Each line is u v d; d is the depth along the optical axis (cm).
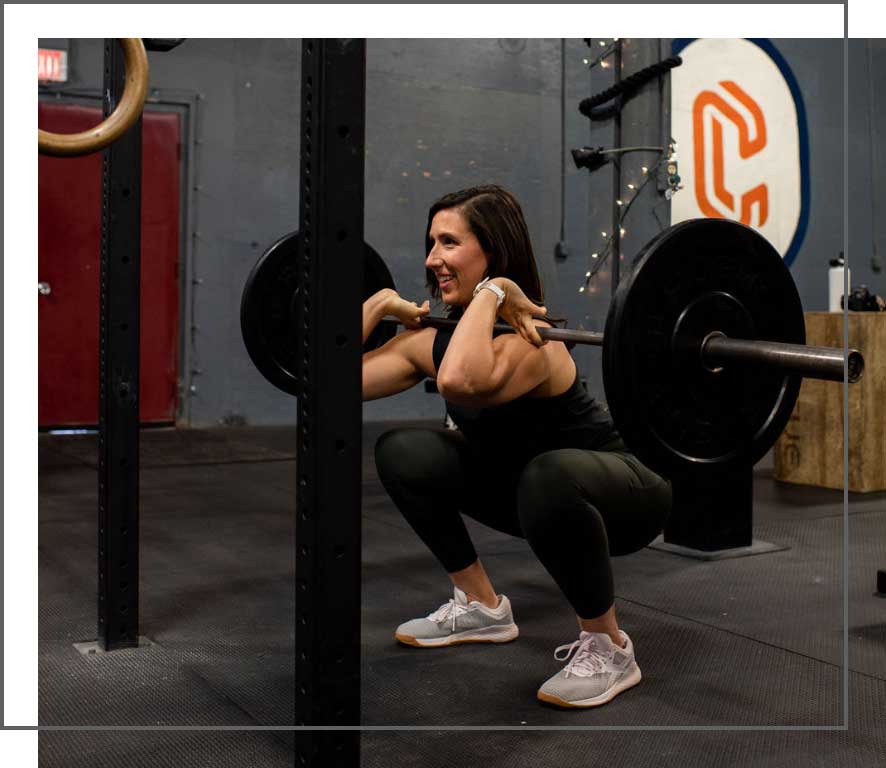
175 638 209
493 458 186
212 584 255
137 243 194
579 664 172
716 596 242
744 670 188
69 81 566
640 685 180
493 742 155
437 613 204
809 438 406
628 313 129
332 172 117
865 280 727
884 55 709
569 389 177
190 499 382
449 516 197
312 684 123
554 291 689
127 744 155
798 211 678
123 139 190
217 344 620
